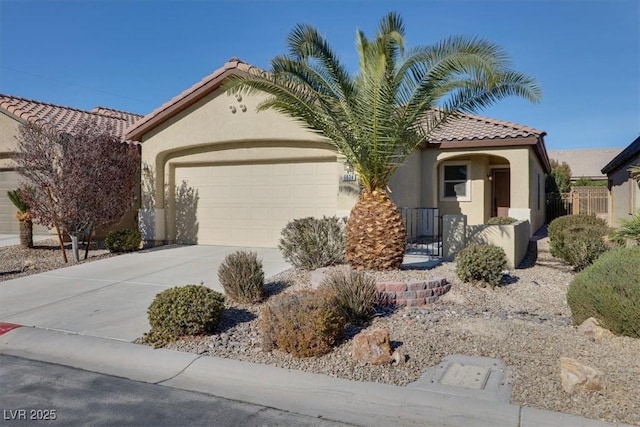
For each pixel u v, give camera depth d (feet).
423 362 18.52
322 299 20.56
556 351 18.98
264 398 16.51
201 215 49.73
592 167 139.13
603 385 15.24
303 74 30.37
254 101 45.19
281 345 19.36
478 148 55.31
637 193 55.62
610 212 79.20
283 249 34.01
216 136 46.73
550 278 33.91
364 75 29.76
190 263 39.14
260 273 27.94
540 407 14.67
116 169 43.75
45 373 18.88
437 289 28.04
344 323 21.11
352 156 31.42
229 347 20.65
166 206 50.52
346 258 32.14
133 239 45.83
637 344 18.88
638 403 14.46
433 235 54.54
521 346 19.80
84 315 26.20
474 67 27.30
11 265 40.63
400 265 31.71
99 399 16.35
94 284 33.17
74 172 40.57
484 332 21.75
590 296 20.81
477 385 16.33
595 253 34.45
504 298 28.40
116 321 25.00
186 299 21.98
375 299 25.23
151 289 31.40
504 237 37.37
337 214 42.83
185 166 50.44
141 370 19.17
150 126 48.98
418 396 15.71
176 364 19.26
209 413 15.29
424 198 57.47
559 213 89.30
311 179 45.29
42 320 25.48
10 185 59.98
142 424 14.47
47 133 41.01
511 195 53.83
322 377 17.38
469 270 29.89
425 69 28.91
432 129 32.83
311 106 30.96
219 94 46.62
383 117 28.99
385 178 31.42
